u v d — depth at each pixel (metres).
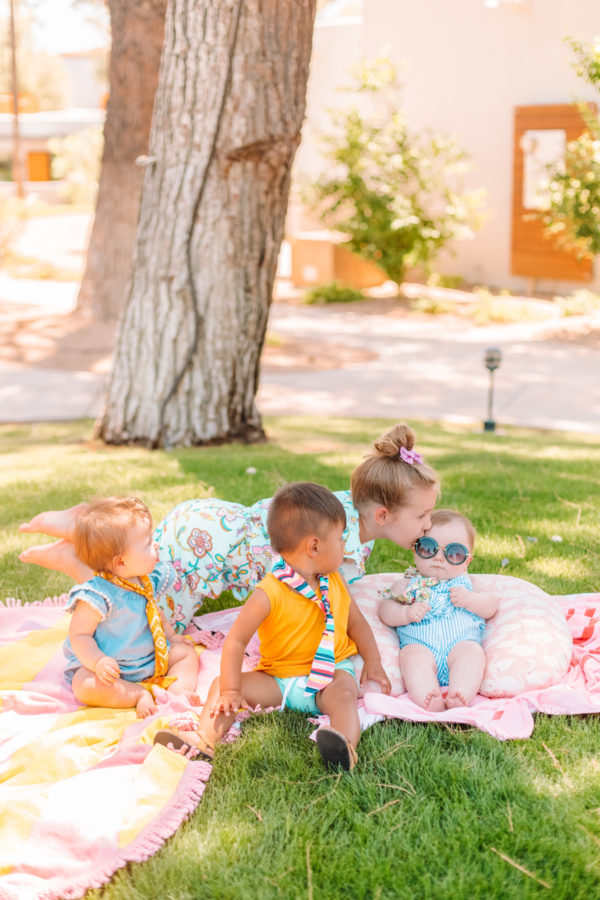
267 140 6.36
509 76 18.52
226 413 7.34
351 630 3.15
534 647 3.16
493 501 5.48
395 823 2.38
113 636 3.16
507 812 2.40
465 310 18.03
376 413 10.51
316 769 2.62
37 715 3.03
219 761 2.68
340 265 20.78
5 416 10.23
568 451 7.66
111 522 3.06
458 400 11.23
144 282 6.94
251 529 3.53
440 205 19.75
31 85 47.34
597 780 2.54
